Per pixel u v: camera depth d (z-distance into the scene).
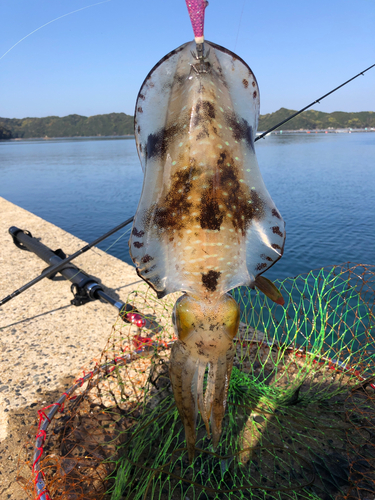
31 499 0.31
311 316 0.72
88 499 0.31
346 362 0.45
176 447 0.36
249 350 0.50
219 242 0.23
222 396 0.27
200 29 0.21
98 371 0.44
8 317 0.61
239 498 0.31
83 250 0.60
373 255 1.35
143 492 0.31
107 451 0.35
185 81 0.22
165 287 0.25
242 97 0.24
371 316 0.46
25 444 0.37
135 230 0.24
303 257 1.34
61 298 0.68
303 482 0.32
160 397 0.42
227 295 0.25
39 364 0.49
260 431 0.37
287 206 2.34
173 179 0.23
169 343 0.49
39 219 1.20
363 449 0.35
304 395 0.42
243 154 0.23
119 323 0.58
